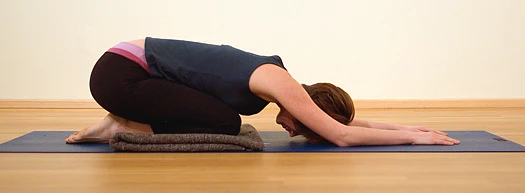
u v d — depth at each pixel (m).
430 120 3.31
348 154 1.93
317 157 1.88
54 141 2.23
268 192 1.41
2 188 1.45
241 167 1.71
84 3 4.12
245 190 1.43
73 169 1.69
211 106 2.02
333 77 4.25
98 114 3.70
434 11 4.21
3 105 4.17
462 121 3.24
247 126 2.47
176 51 2.08
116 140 1.97
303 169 1.69
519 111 3.91
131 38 4.16
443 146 2.09
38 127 2.89
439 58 4.25
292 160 1.83
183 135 1.98
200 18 4.16
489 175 1.62
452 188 1.46
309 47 4.22
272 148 2.05
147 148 1.96
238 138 1.99
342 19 4.20
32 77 4.18
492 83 4.29
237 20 4.18
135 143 1.98
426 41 4.23
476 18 4.22
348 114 2.11
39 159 1.85
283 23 4.19
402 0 4.19
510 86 4.29
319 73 4.25
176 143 1.98
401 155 1.92
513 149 2.04
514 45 4.25
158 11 4.14
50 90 4.20
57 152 1.98
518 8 4.22
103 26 4.15
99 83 2.03
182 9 4.14
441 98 4.29
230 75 2.00
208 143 1.98
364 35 4.21
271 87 1.94
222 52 2.06
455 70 4.27
